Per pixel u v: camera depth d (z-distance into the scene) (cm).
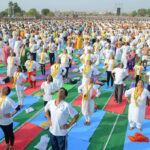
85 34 1814
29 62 786
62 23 3769
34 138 490
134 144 473
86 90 509
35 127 539
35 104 684
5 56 1043
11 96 744
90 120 580
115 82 673
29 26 2666
